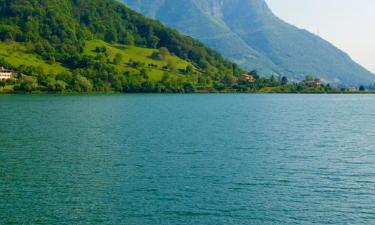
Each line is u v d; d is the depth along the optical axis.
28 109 160.25
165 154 74.25
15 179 57.44
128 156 72.25
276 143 87.31
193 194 51.47
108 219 44.09
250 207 47.44
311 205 48.19
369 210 46.84
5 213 45.56
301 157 72.81
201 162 68.00
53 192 52.06
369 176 60.06
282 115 154.88
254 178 58.50
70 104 189.50
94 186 54.47
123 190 52.81
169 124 119.69
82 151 76.38
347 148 82.25
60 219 44.09
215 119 136.12
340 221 43.94
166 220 43.94
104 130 104.81
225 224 43.09
